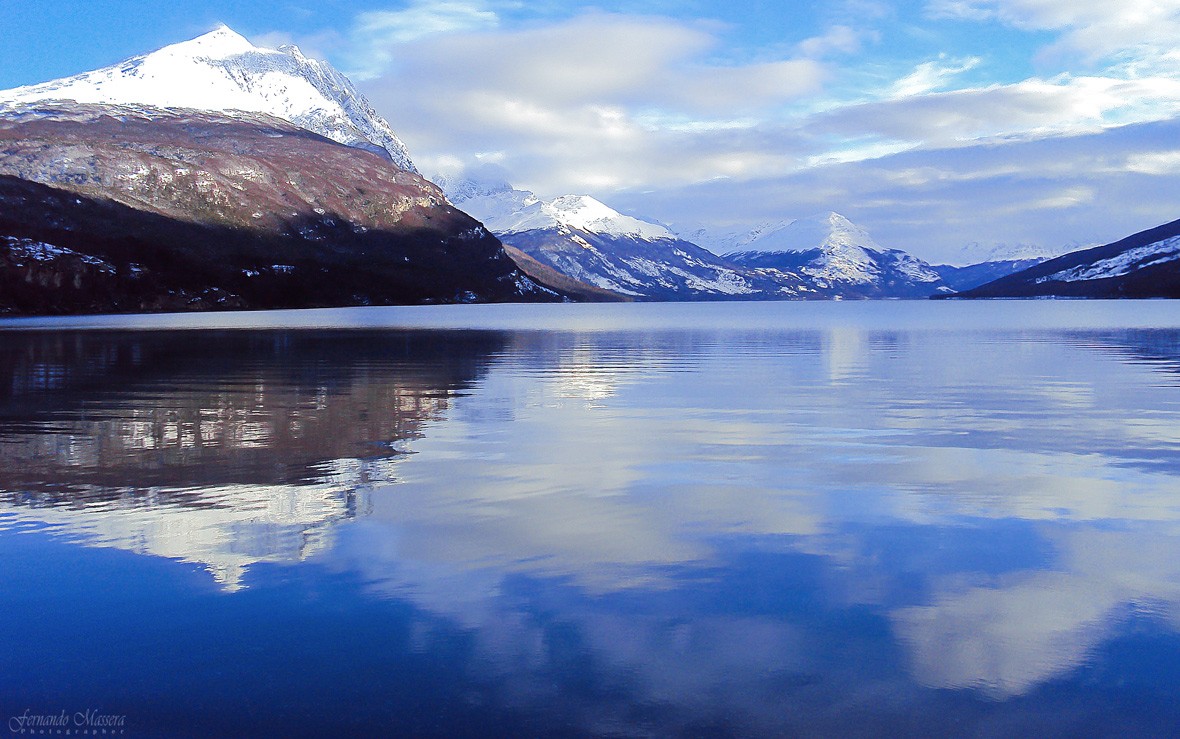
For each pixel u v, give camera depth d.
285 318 119.44
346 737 7.00
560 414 23.98
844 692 7.69
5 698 7.59
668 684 7.83
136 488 14.79
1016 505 13.70
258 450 18.31
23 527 12.42
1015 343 57.59
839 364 40.97
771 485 15.14
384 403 26.25
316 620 9.15
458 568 10.72
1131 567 10.73
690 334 73.75
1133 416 23.16
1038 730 7.12
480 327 88.88
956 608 9.48
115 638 8.72
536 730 7.09
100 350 50.69
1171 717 7.30
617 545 11.63
